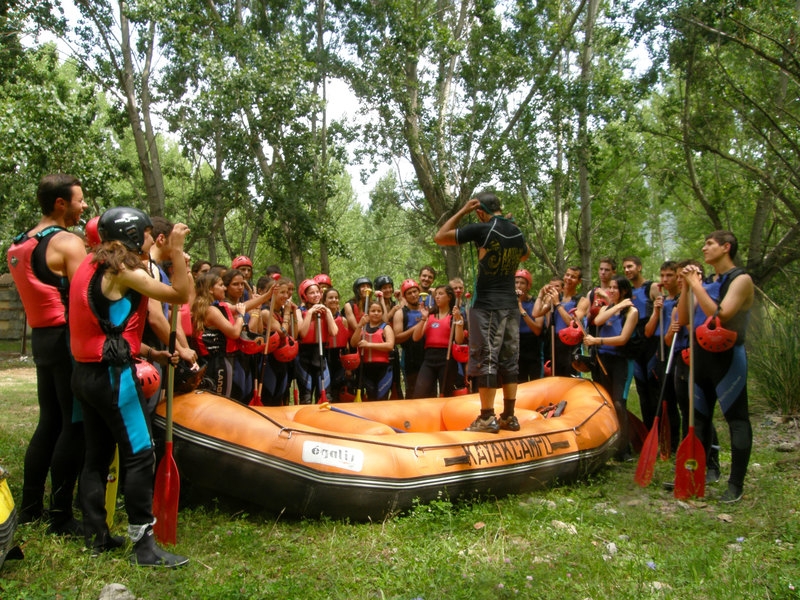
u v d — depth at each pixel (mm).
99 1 19109
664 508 5086
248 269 7602
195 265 6883
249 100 17297
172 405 4461
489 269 5352
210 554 4023
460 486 5000
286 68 18047
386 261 42125
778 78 16797
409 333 8055
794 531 4336
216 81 17078
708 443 5617
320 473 4605
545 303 7516
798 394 8391
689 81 17266
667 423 6570
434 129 19531
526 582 3590
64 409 4098
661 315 6352
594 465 5898
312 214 21094
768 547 4121
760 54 13297
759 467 6168
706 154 20047
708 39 15828
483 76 19031
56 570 3631
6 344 23484
